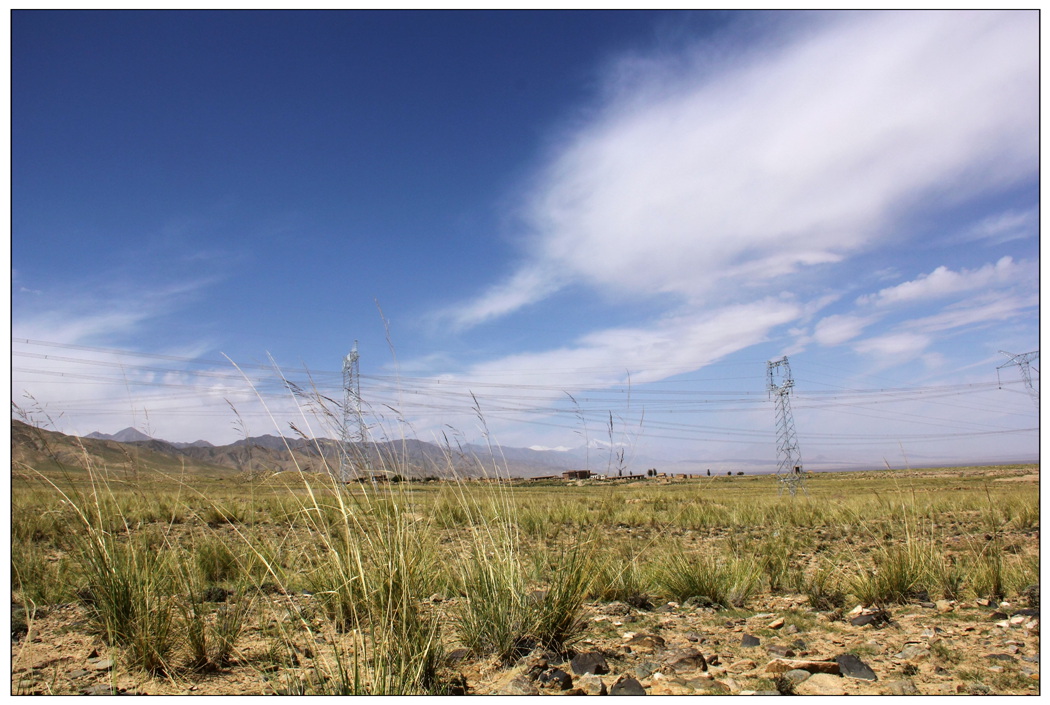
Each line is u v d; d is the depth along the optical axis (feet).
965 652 13.03
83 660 12.85
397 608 11.70
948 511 59.36
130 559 14.48
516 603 13.92
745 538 40.16
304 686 10.45
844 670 11.71
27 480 13.66
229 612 14.78
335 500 13.60
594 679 11.26
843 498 75.51
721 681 11.31
